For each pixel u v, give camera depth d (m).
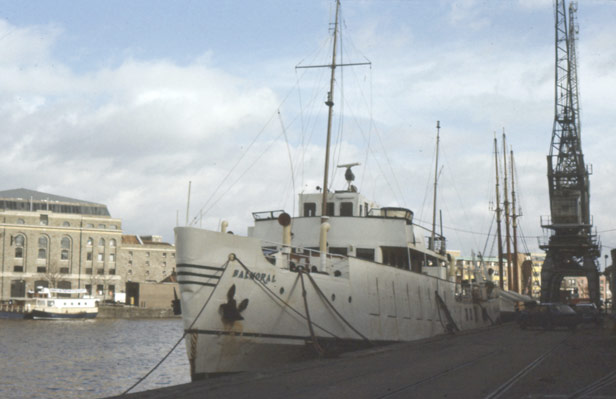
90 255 147.88
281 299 22.20
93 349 55.34
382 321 27.97
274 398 13.23
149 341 65.25
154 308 128.62
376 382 15.48
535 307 42.25
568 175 72.94
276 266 22.14
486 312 47.66
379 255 29.94
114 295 145.62
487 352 23.86
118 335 74.44
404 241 30.38
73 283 144.38
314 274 23.70
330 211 32.72
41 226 142.25
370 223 30.16
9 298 135.50
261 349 21.67
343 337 24.94
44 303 116.31
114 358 47.22
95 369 40.03
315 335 23.45
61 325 97.06
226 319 20.50
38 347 57.09
